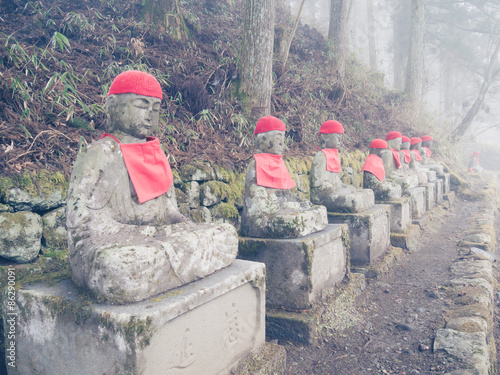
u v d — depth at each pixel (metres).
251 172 3.29
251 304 2.33
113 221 2.01
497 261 5.33
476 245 5.73
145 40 5.28
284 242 3.05
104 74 4.06
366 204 4.68
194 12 7.10
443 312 3.47
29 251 2.28
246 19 5.16
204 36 6.36
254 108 5.13
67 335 1.76
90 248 1.83
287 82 6.86
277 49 7.36
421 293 4.01
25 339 1.95
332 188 4.54
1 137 2.57
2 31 4.07
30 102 3.05
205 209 3.53
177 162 3.49
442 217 8.05
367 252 4.38
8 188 2.25
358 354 2.86
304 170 5.30
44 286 1.99
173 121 4.32
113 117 2.11
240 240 3.20
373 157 5.83
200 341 1.90
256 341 2.37
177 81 4.69
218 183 3.74
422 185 7.86
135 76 2.07
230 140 4.65
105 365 1.64
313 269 3.10
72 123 3.16
